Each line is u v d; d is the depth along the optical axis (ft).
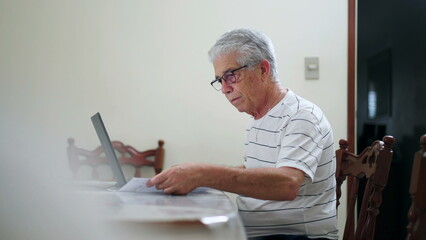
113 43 8.48
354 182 5.06
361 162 4.82
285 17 8.34
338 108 8.29
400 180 8.14
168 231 2.26
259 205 4.58
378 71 8.25
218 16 8.41
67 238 1.73
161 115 8.42
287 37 8.33
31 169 1.71
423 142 2.73
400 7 8.22
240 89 4.70
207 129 8.39
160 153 8.27
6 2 8.54
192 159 8.38
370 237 4.07
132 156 8.30
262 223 4.58
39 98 8.48
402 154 8.14
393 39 8.25
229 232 2.40
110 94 8.46
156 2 8.45
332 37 8.31
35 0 8.53
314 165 4.03
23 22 8.54
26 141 1.74
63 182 1.81
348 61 8.25
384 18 8.25
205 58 8.43
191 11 8.44
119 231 2.16
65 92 8.48
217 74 4.79
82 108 8.46
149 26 8.46
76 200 1.80
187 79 8.42
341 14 8.30
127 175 8.36
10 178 1.69
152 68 8.45
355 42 8.27
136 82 8.45
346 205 8.04
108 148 4.47
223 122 8.38
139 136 8.42
